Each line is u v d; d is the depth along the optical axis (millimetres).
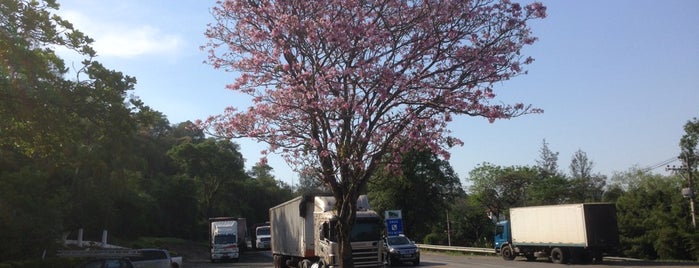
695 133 48625
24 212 25516
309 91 11133
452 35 11195
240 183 77250
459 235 70125
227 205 77000
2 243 23984
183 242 57500
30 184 25875
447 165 56469
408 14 11320
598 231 28812
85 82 16094
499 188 68750
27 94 14094
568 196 64938
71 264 25891
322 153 11234
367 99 11258
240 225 58094
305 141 12086
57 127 15125
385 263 22953
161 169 67250
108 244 43344
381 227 22953
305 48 11312
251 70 12000
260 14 11695
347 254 11516
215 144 69312
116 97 16141
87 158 26078
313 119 11617
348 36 10898
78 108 15602
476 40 11453
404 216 54562
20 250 24812
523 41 11492
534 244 32219
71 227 35406
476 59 11109
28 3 14711
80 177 34656
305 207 25016
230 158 70750
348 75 11070
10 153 24625
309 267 24781
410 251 31203
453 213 71312
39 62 14258
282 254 29359
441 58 11375
